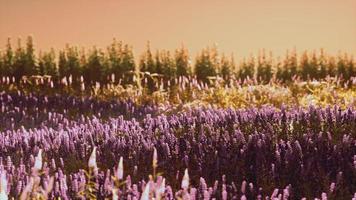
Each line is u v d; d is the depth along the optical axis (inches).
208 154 299.1
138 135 357.4
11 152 362.6
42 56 1133.7
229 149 306.7
